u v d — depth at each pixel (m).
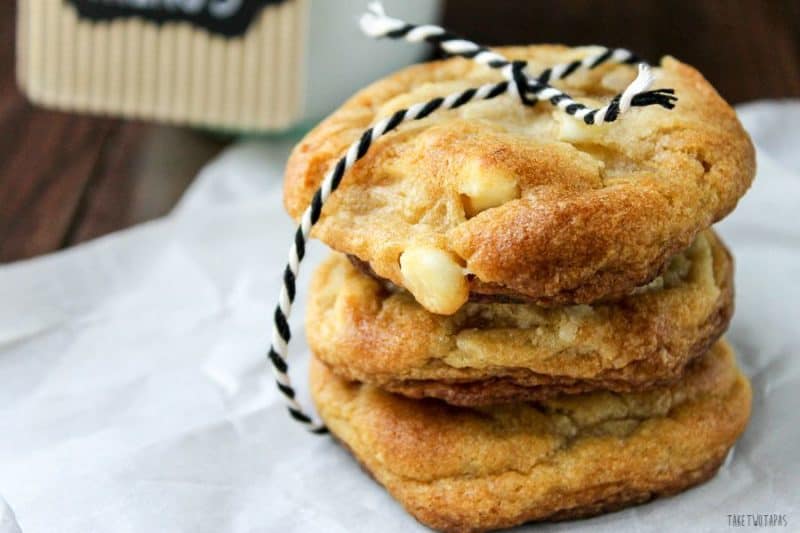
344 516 0.27
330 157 0.27
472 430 0.27
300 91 0.39
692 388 0.28
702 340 0.27
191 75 0.39
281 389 0.28
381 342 0.26
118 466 0.28
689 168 0.26
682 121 0.27
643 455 0.27
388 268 0.25
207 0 0.38
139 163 0.40
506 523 0.27
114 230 0.37
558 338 0.26
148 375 0.31
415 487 0.27
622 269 0.25
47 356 0.32
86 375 0.31
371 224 0.26
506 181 0.25
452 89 0.28
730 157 0.27
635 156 0.26
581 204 0.25
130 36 0.39
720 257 0.28
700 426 0.27
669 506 0.27
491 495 0.27
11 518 0.26
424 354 0.26
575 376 0.26
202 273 0.34
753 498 0.27
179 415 0.30
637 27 0.45
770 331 0.31
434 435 0.27
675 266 0.27
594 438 0.27
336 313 0.27
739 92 0.41
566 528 0.27
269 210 0.36
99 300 0.33
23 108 0.42
